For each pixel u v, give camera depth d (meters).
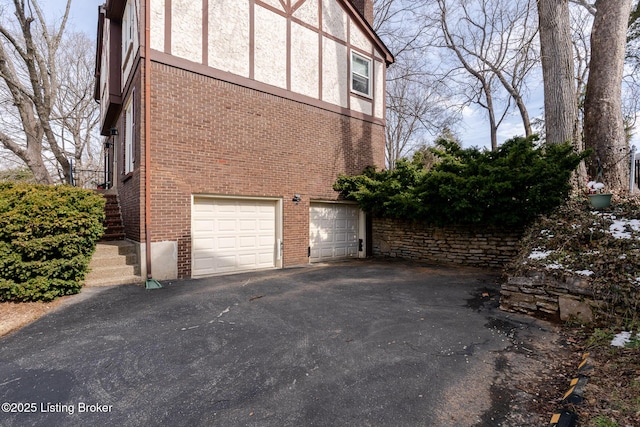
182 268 6.87
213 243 7.44
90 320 4.26
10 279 4.80
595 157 7.87
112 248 6.69
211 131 7.25
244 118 7.79
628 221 4.94
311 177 9.27
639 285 3.60
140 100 6.46
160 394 2.61
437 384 2.72
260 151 8.09
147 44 6.40
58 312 4.55
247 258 8.02
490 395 2.55
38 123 11.85
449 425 2.20
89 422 2.27
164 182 6.61
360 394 2.59
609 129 7.76
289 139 8.71
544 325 4.05
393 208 9.37
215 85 7.32
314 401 2.50
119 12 8.80
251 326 4.09
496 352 3.31
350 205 10.65
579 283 4.02
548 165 6.54
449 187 7.65
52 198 5.05
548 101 8.18
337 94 10.02
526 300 4.50
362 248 10.82
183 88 6.85
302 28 9.07
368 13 11.77
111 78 9.08
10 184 5.11
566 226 5.28
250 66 7.91
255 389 2.67
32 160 11.49
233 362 3.14
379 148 11.36
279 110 8.48
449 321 4.25
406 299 5.32
